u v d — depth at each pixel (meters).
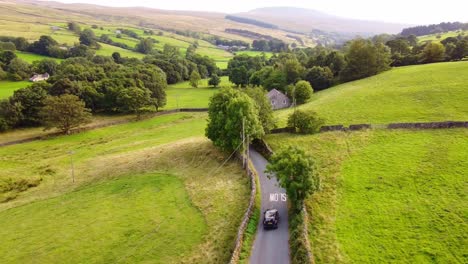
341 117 83.19
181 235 46.25
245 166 63.81
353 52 129.38
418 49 148.00
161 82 154.12
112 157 84.94
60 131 111.12
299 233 39.81
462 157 52.69
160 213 53.38
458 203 42.47
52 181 74.06
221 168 67.00
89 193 65.25
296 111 78.12
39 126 117.50
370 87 105.19
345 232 40.62
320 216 44.34
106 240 47.75
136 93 124.50
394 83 103.12
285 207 48.81
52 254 46.22
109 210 56.81
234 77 174.50
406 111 79.31
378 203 45.69
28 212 60.12
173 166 73.12
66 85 127.38
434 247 36.38
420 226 39.88
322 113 88.25
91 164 81.81
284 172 45.59
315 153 63.88
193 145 83.25
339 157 60.81
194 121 117.94
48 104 108.69
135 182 67.56
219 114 69.25
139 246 45.25
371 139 65.94
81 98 129.00
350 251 37.25
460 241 36.53
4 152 93.56
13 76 163.12
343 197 48.44
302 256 35.94
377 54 126.81
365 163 57.03
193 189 60.12
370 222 42.00
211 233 45.12
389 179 50.88
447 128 64.25
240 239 39.94
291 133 76.62
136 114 131.00
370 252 36.88
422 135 63.53
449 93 83.44
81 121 110.56
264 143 71.56
